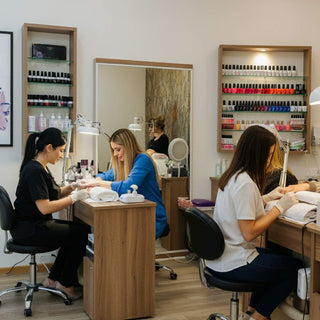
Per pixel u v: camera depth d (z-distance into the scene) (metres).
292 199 2.11
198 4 4.12
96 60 3.81
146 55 4.00
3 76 3.59
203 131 4.21
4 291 2.99
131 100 3.94
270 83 4.27
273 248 2.58
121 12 3.91
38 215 2.86
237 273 2.09
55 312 2.83
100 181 3.18
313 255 2.04
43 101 3.64
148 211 2.71
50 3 3.71
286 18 4.31
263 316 2.16
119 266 2.65
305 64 4.29
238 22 4.22
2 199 2.76
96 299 2.61
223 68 4.19
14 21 3.62
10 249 2.89
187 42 4.11
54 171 3.77
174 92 4.08
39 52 3.65
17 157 3.67
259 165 2.11
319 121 4.38
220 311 2.86
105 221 2.61
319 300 2.00
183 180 4.14
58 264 3.16
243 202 2.04
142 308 2.73
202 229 2.10
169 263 3.97
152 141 4.02
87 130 3.35
